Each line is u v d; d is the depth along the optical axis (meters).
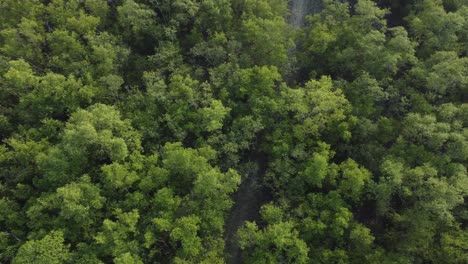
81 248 48.88
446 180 53.44
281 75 71.88
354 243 54.66
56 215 52.91
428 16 67.81
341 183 56.12
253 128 60.44
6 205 52.09
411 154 57.03
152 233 50.31
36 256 46.00
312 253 54.88
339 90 60.47
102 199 51.12
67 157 53.12
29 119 60.41
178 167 54.78
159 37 70.12
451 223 51.31
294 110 60.97
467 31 67.00
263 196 65.81
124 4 69.06
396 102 63.50
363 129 59.50
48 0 77.31
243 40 69.50
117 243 48.31
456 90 63.38
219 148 60.41
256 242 52.53
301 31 74.44
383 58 63.34
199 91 63.53
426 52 68.19
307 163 57.94
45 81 59.38
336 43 69.62
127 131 57.69
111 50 64.81
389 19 80.56
